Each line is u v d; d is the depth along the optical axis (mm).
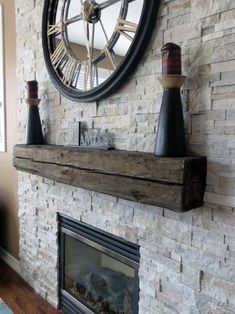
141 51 1320
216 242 1115
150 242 1366
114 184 1297
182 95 1189
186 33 1169
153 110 1315
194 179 1078
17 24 2320
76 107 1765
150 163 1137
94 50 1589
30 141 1986
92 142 1641
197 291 1186
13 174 2570
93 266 1914
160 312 1339
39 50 2066
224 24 1051
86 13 1621
